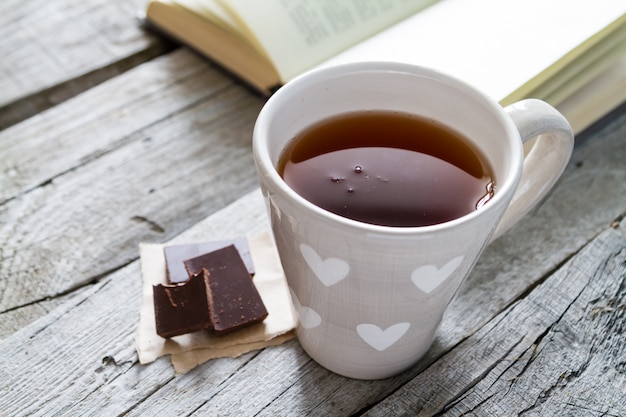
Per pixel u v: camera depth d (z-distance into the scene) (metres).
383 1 0.56
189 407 0.41
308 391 0.42
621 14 0.51
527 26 0.52
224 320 0.43
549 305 0.45
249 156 0.52
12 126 0.53
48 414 0.41
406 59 0.51
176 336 0.43
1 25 0.60
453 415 0.41
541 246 0.47
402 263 0.36
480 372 0.42
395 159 0.41
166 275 0.46
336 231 0.35
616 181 0.50
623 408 0.41
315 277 0.38
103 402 0.41
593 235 0.48
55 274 0.46
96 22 0.61
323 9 0.54
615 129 0.54
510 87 0.48
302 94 0.40
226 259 0.45
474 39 0.52
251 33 0.52
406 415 0.41
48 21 0.61
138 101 0.55
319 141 0.41
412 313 0.39
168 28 0.58
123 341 0.43
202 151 0.52
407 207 0.39
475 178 0.40
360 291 0.37
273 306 0.44
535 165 0.42
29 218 0.48
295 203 0.36
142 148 0.52
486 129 0.40
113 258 0.47
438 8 0.55
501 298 0.45
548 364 0.43
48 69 0.57
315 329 0.41
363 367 0.42
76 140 0.53
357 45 0.53
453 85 0.40
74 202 0.49
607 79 0.52
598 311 0.44
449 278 0.38
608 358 0.43
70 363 0.43
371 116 0.42
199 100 0.55
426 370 0.43
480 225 0.36
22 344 0.43
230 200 0.50
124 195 0.50
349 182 0.40
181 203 0.49
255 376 0.42
